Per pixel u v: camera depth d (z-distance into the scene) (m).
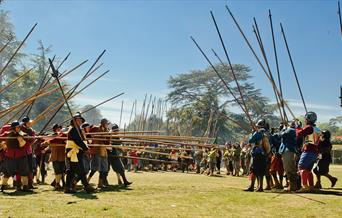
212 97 61.34
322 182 14.94
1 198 8.97
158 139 12.70
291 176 10.77
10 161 10.37
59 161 11.30
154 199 9.01
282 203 8.48
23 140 10.39
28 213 7.04
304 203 8.41
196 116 46.91
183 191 10.78
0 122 28.34
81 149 10.28
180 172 24.19
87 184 10.32
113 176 17.67
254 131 11.42
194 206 8.09
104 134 11.81
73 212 7.18
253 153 10.95
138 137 12.38
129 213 7.17
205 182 14.70
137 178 16.53
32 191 10.68
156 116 36.81
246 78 63.50
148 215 7.03
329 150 11.97
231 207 8.02
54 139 11.37
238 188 12.11
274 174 11.98
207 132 29.00
